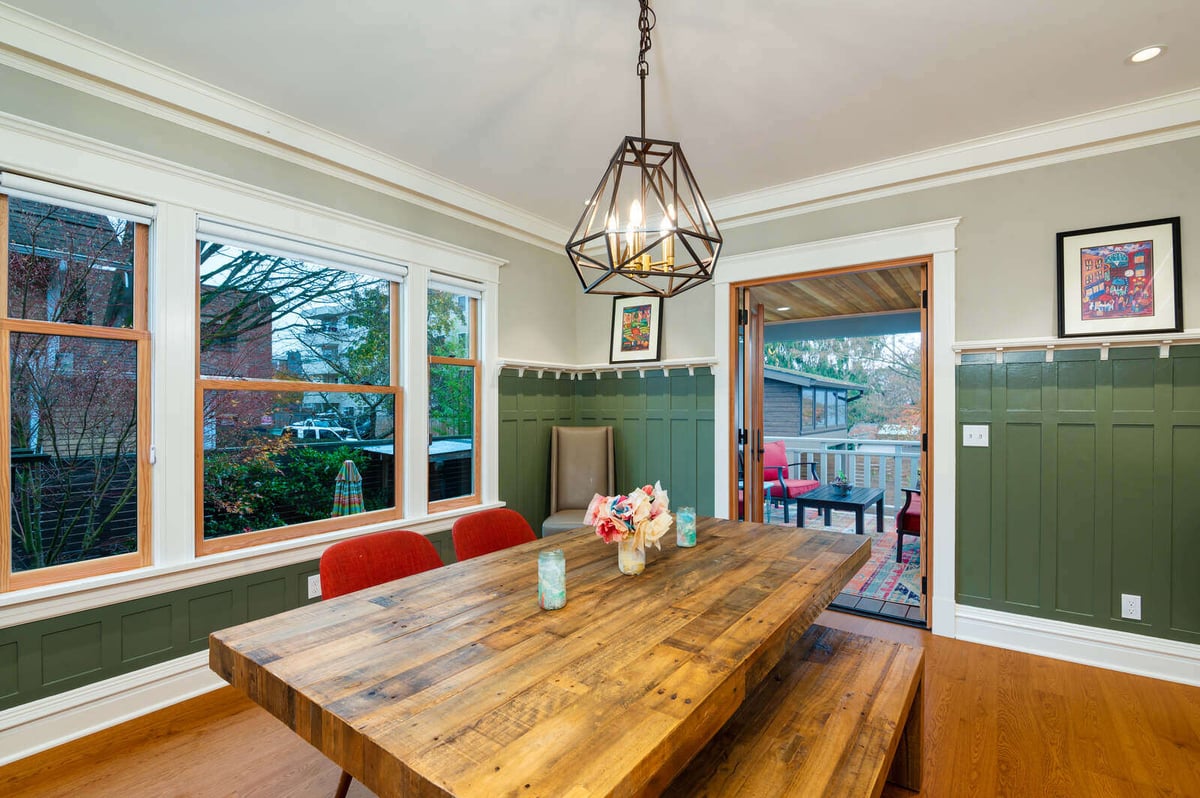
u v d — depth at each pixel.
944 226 3.08
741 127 2.78
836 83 2.39
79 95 2.14
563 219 4.19
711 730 1.07
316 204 2.86
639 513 1.81
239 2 1.88
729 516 3.83
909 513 4.50
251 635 1.34
